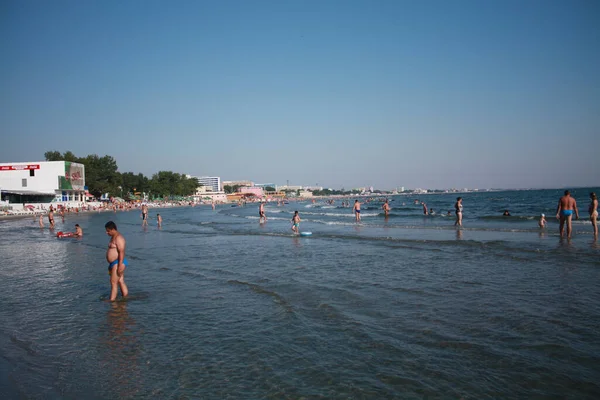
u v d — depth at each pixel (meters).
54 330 7.88
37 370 6.11
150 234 29.42
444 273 12.16
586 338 6.68
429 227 27.72
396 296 9.63
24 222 49.69
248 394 5.17
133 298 10.12
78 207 80.06
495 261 13.81
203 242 22.73
